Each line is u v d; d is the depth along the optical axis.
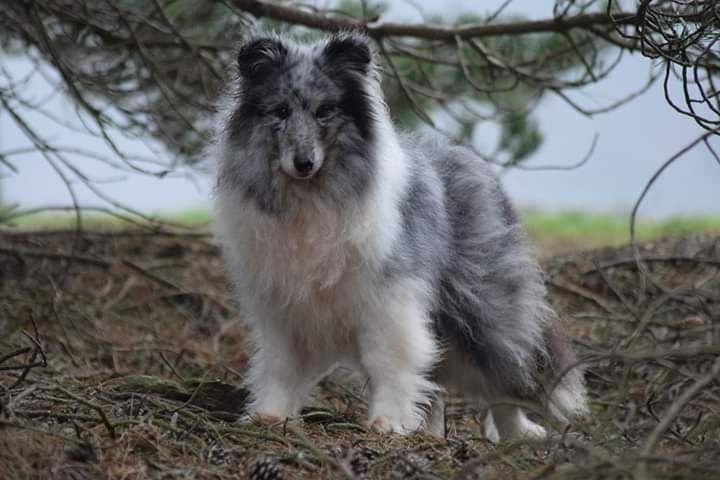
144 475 8.87
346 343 11.88
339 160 11.26
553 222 29.45
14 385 10.23
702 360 12.58
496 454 8.51
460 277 12.52
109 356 14.99
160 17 17.61
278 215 11.30
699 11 12.55
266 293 11.65
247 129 11.40
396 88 20.62
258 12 16.83
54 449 8.98
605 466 7.53
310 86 11.23
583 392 13.25
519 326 12.80
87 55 17.56
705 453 8.62
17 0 15.12
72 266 18.20
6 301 16.30
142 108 16.61
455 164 12.96
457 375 13.03
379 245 11.33
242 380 13.41
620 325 15.91
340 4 20.23
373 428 11.09
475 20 19.00
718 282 16.12
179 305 17.69
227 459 9.47
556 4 15.30
